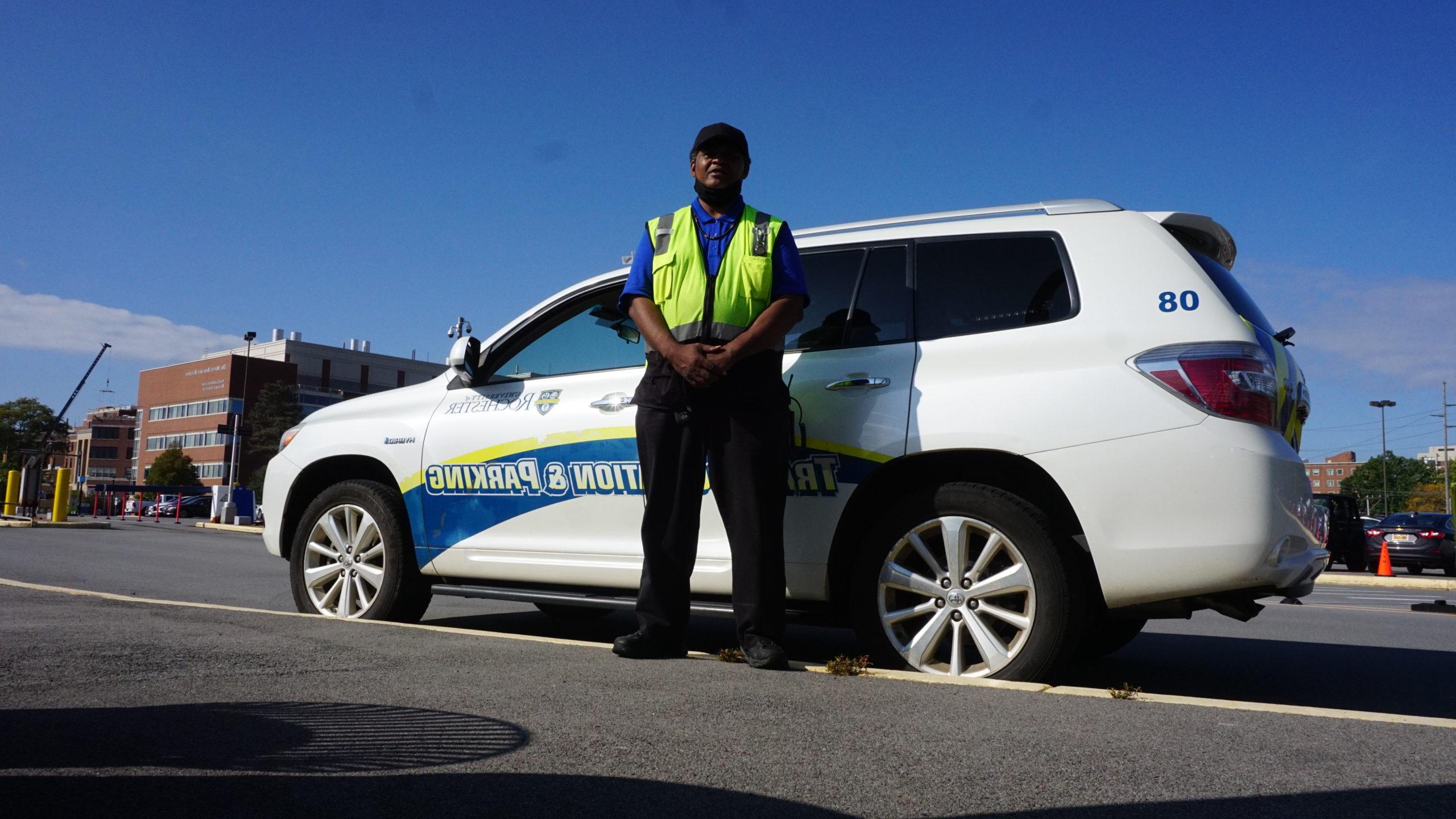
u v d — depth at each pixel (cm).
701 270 375
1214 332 342
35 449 11362
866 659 351
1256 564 324
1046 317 370
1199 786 211
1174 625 689
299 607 523
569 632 543
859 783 210
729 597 412
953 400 370
